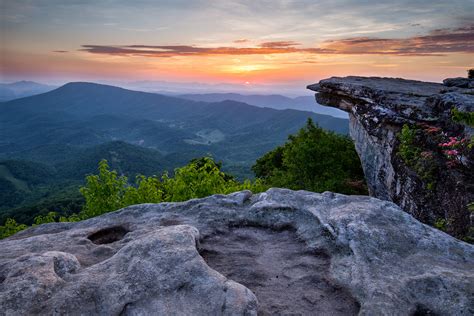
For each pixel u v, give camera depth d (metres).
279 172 34.62
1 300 3.88
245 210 7.61
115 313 3.84
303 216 7.14
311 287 5.00
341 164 31.25
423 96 16.31
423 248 5.43
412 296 4.33
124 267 4.53
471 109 11.45
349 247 5.57
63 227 7.25
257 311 4.06
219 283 4.21
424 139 13.25
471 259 5.13
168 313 3.85
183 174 18.17
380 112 16.53
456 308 4.09
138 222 7.12
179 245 4.93
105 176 17.11
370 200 7.11
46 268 4.48
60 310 3.78
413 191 12.84
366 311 4.05
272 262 5.77
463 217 9.55
